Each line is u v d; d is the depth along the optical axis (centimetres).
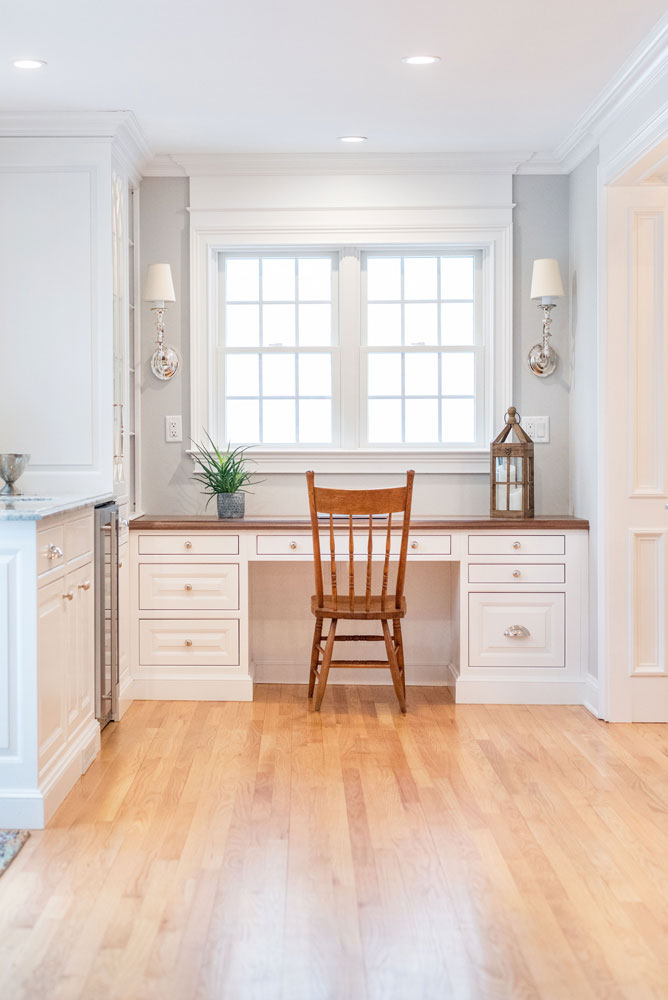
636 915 227
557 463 464
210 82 355
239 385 475
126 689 416
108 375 396
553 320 462
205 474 452
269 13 295
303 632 469
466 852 263
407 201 457
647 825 283
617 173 370
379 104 381
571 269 454
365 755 350
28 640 278
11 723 279
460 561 425
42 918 225
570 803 301
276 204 456
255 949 211
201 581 426
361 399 473
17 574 278
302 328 475
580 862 257
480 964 205
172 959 206
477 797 306
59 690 304
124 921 223
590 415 422
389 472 464
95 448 397
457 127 411
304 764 339
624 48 326
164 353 459
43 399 397
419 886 242
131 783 318
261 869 252
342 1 287
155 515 462
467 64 340
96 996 192
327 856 260
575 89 366
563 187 459
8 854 259
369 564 401
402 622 467
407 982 198
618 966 204
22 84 356
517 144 438
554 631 426
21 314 396
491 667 427
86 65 338
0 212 394
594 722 396
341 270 466
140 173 454
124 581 414
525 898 236
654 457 397
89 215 394
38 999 191
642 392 396
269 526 423
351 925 222
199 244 459
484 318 470
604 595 398
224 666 429
